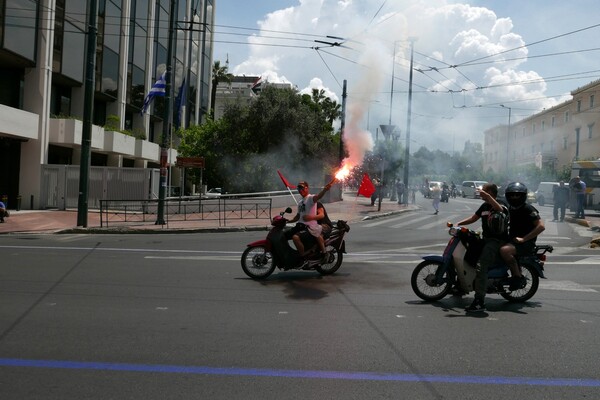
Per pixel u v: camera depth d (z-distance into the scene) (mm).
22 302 7363
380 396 4312
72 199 25203
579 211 23062
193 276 9695
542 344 5812
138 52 33875
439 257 7883
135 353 5301
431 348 5613
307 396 4289
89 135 18453
